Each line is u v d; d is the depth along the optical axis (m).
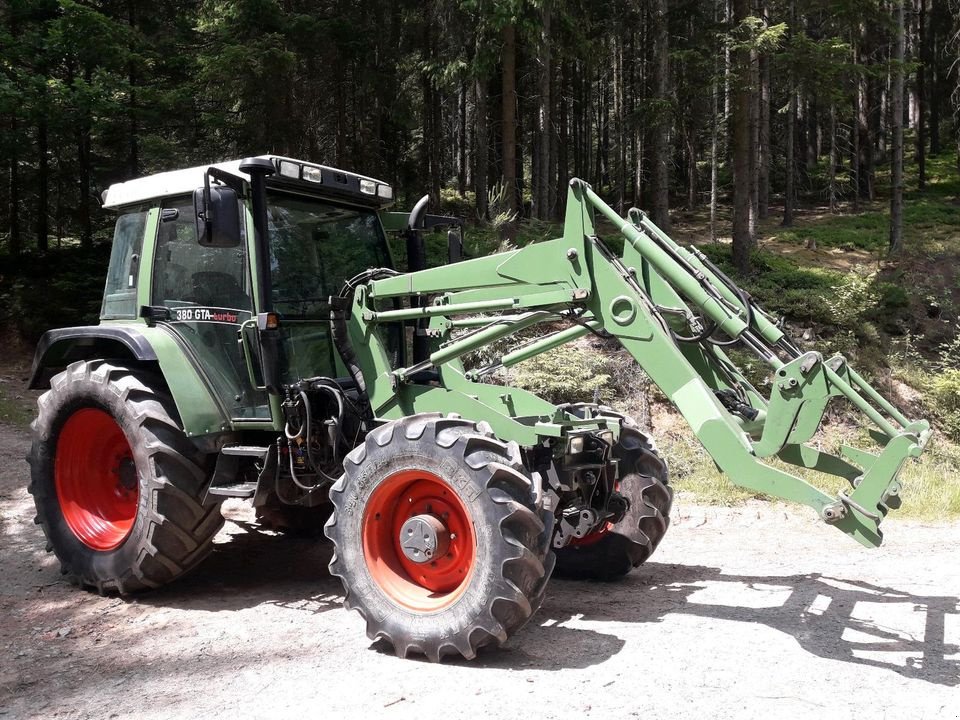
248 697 3.48
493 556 3.71
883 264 21.16
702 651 3.95
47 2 16.64
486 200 19.61
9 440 9.65
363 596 4.06
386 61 18.73
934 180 35.12
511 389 5.27
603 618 4.54
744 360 10.88
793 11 19.05
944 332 17.06
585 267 4.40
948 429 13.34
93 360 5.30
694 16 19.53
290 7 17.91
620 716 3.22
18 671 3.81
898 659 3.84
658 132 19.78
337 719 3.24
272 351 4.71
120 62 15.98
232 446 5.00
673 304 4.43
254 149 16.44
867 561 5.85
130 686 3.63
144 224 5.44
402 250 9.94
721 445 3.99
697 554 6.13
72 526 5.26
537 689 3.49
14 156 16.88
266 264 4.79
